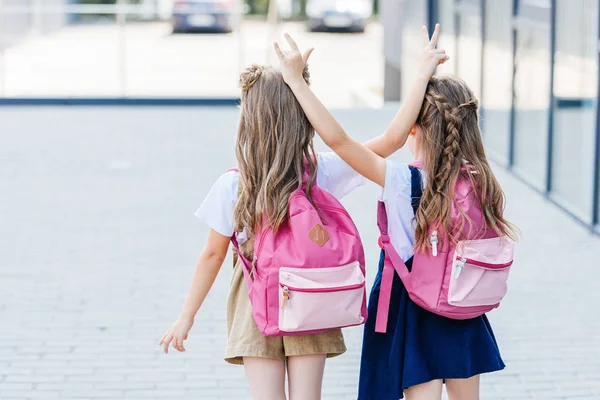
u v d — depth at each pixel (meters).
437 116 3.22
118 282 6.86
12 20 20.95
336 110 16.73
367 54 27.69
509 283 6.84
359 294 3.04
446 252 3.14
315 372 3.15
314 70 24.27
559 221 8.76
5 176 10.95
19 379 5.03
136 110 17.22
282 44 29.02
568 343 5.62
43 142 13.47
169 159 12.11
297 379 3.14
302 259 3.00
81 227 8.56
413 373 3.19
